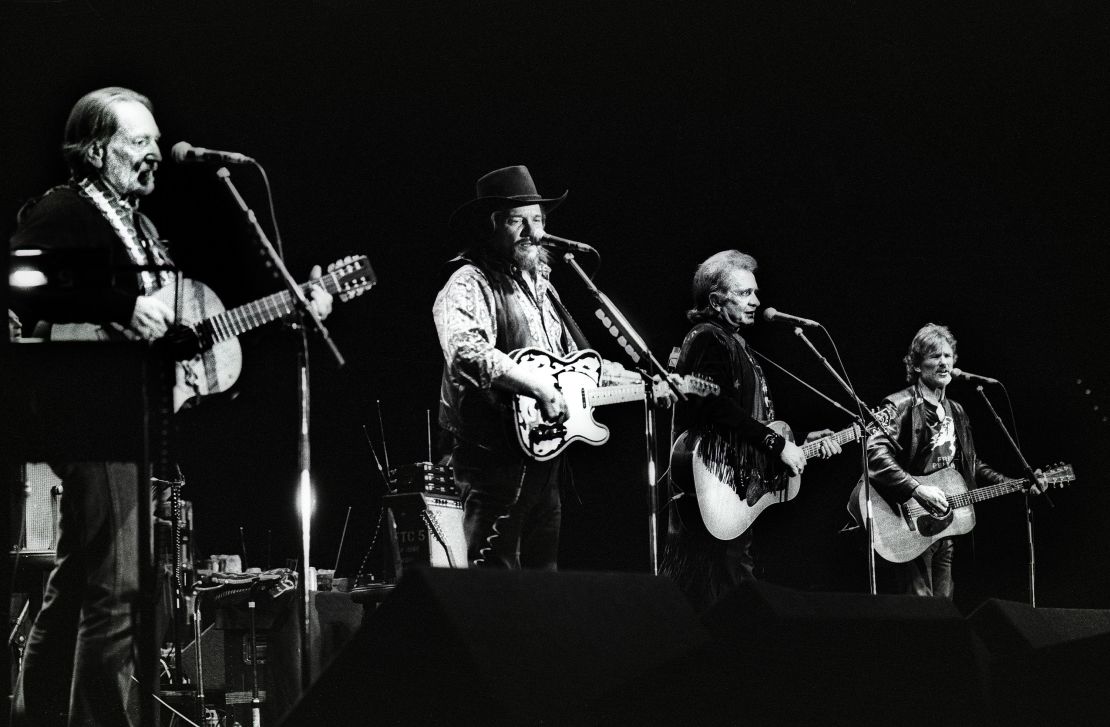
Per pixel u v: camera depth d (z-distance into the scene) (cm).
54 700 308
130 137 352
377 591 452
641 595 237
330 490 567
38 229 332
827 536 645
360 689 209
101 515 308
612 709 218
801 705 248
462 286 463
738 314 550
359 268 374
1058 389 730
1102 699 301
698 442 523
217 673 467
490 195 474
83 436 266
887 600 267
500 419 450
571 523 603
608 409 606
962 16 692
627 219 652
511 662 205
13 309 274
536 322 475
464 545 472
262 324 361
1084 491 723
